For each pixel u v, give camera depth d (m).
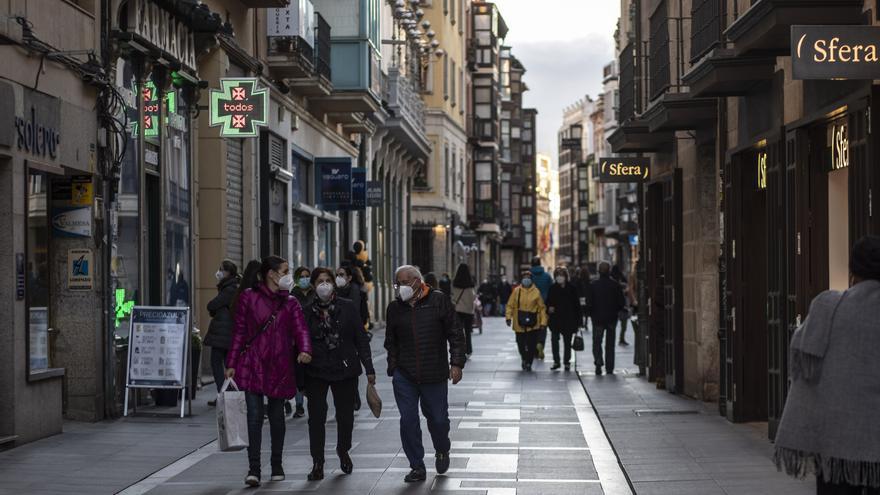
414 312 14.00
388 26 52.97
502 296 82.31
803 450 7.93
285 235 33.94
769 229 17.02
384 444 16.92
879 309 7.85
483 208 92.06
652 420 19.31
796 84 15.76
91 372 18.78
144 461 15.09
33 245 17.64
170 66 22.50
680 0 23.17
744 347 18.94
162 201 22.69
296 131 35.56
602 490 13.21
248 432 13.66
